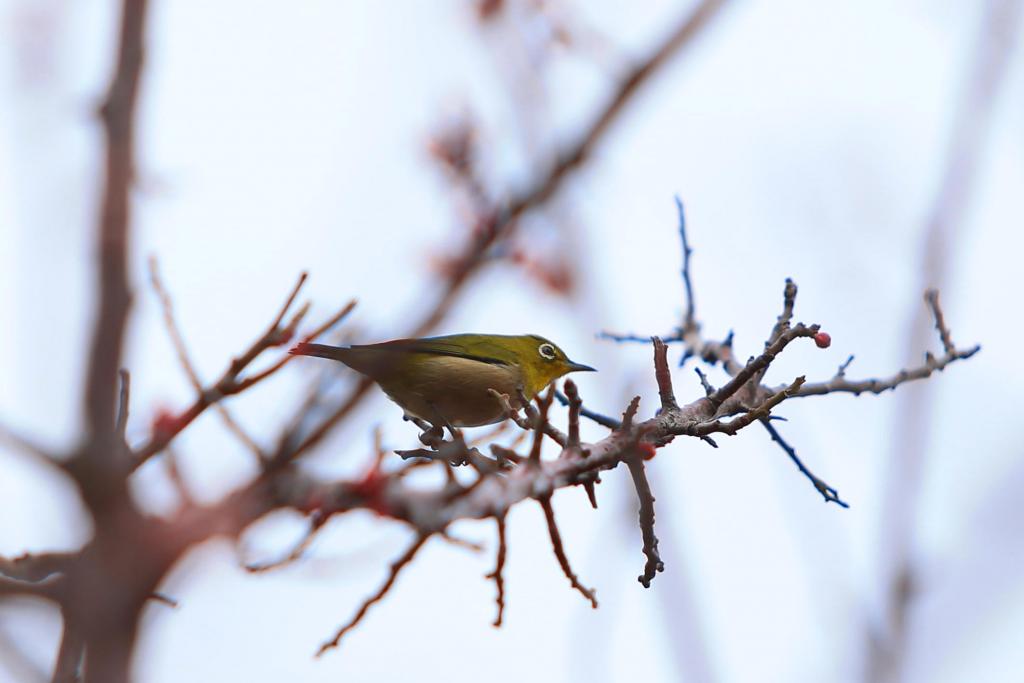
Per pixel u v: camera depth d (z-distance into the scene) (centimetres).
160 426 617
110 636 482
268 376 671
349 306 732
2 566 519
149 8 667
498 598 784
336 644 705
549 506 806
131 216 595
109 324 557
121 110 629
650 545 914
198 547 520
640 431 891
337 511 600
